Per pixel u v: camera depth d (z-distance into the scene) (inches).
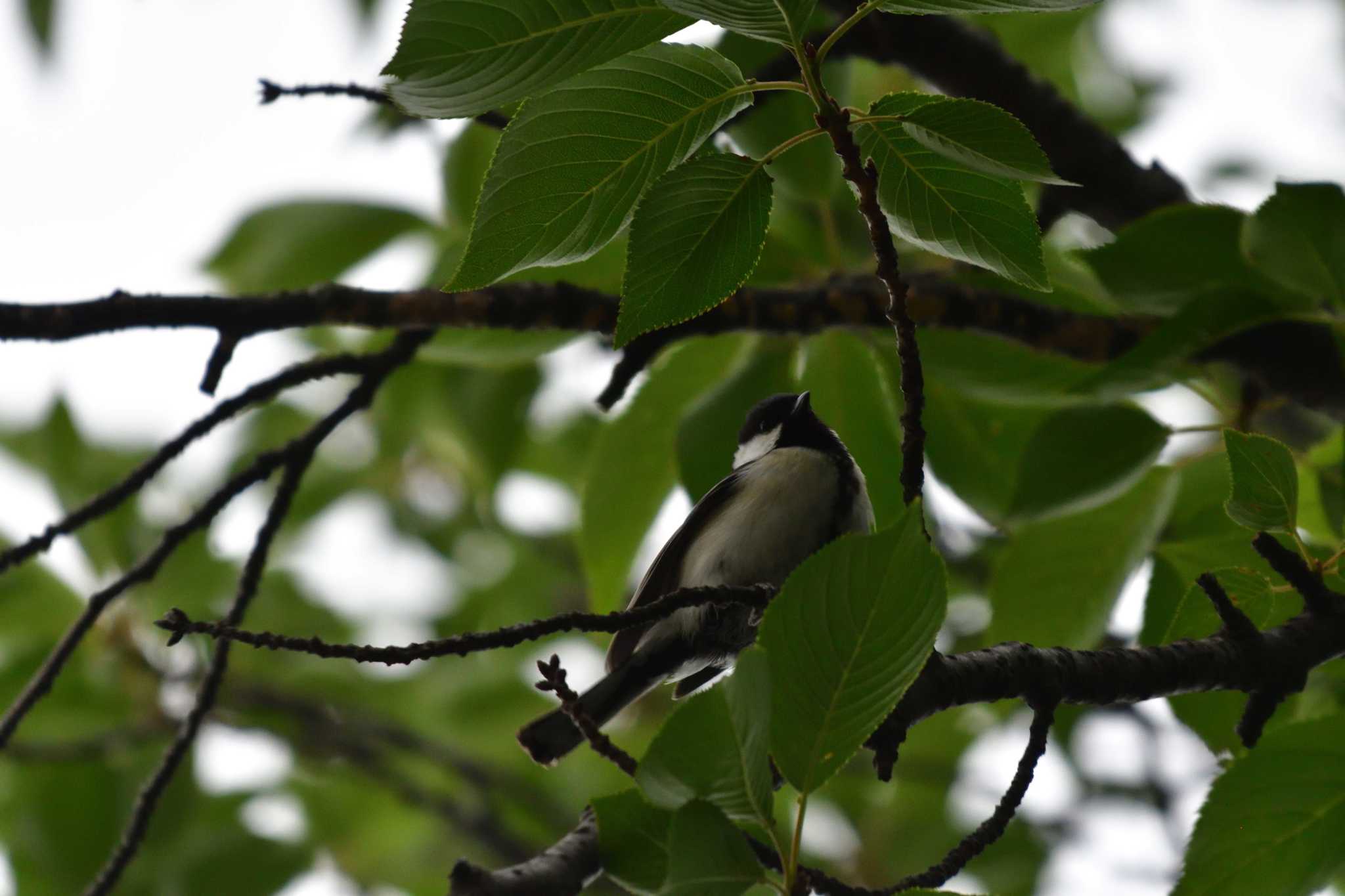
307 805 478.0
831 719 143.7
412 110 141.3
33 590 390.0
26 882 386.6
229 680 430.0
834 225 314.8
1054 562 288.2
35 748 382.9
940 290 300.2
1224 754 249.4
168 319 260.7
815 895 158.2
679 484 331.9
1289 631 214.7
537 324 283.6
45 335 250.8
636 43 139.9
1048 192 328.2
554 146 156.6
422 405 417.7
